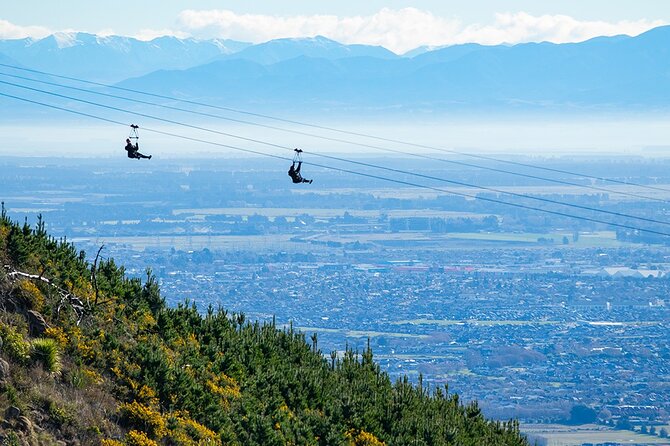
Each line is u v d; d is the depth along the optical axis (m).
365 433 113.25
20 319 87.69
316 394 115.31
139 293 110.12
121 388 87.31
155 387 90.31
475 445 129.12
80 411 81.19
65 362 86.69
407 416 123.81
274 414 102.75
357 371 132.62
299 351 129.50
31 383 80.25
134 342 97.56
